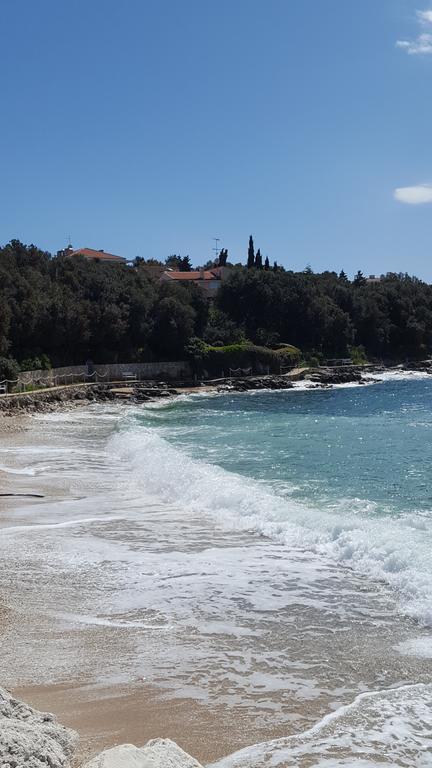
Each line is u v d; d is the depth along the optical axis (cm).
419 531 1496
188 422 4434
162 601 1184
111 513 1889
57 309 7075
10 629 1062
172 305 8219
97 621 1097
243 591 1224
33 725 638
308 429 3841
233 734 742
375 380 8869
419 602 1130
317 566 1363
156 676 891
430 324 12544
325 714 787
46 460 2866
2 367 5622
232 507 1878
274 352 8912
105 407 5744
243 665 923
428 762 685
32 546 1552
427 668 902
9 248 8888
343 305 11606
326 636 1017
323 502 1891
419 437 3391
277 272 11838
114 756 572
